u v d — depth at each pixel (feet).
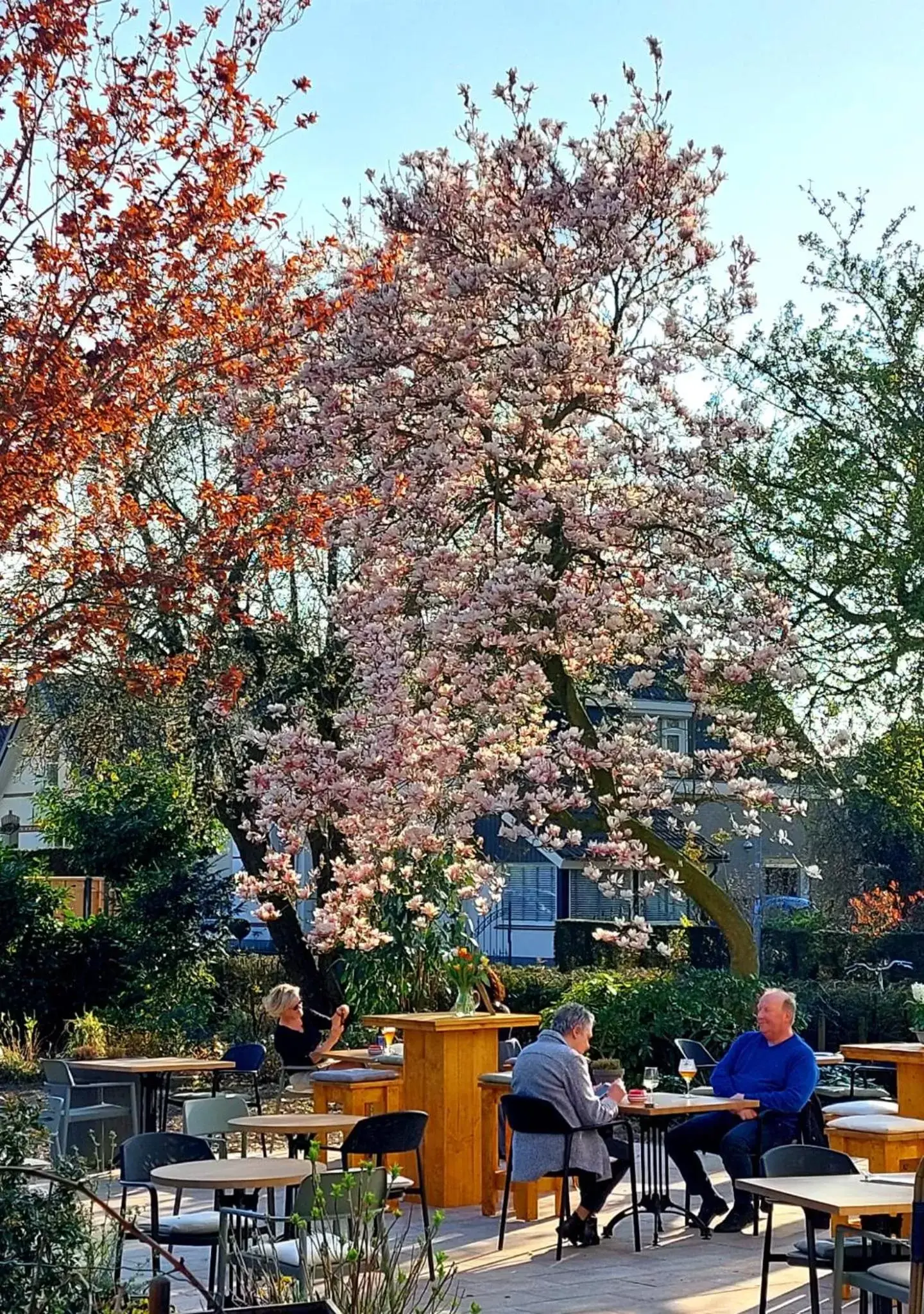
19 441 30.12
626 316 38.14
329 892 35.68
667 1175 29.35
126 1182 20.83
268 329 35.12
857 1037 48.32
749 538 45.70
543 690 35.04
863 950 61.26
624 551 36.32
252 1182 19.21
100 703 54.03
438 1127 30.71
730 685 39.75
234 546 35.42
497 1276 24.44
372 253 41.01
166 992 53.16
